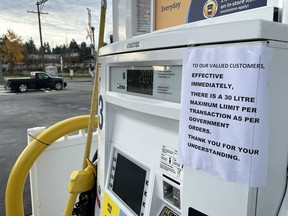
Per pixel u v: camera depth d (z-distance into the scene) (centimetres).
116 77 121
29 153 203
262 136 60
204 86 68
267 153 61
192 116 71
